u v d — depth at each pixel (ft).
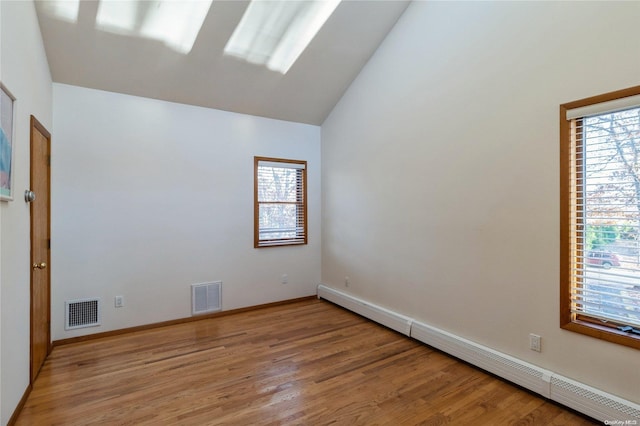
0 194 5.67
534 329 7.75
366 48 12.39
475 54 9.00
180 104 12.38
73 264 10.57
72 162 10.53
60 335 10.37
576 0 6.93
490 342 8.70
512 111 8.13
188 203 12.59
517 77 8.02
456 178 9.57
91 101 10.82
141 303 11.72
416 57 10.84
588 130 7.00
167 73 11.17
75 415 6.82
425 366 9.00
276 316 13.33
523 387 7.78
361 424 6.57
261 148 14.29
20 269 6.99
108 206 11.12
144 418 6.75
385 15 11.28
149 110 11.80
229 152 13.48
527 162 7.84
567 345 7.17
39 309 8.70
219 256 13.29
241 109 13.56
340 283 14.80
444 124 9.91
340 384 8.07
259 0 9.74
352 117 13.88
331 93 14.17
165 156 12.12
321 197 16.03
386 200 12.16
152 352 9.87
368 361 9.31
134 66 10.62
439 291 10.14
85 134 10.73
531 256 7.79
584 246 7.09
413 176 11.01
